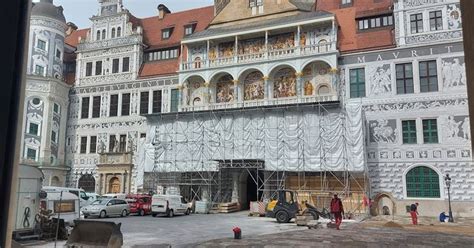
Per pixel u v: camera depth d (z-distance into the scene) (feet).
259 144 125.80
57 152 154.30
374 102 122.01
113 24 162.61
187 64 144.77
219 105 138.00
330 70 127.65
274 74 136.05
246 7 147.33
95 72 163.02
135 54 157.38
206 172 133.39
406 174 115.34
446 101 114.01
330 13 129.59
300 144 120.57
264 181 124.47
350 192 114.62
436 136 113.91
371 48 124.67
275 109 125.39
